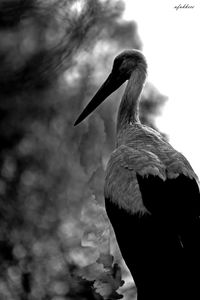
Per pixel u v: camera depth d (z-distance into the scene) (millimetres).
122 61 11086
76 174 16281
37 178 18391
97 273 9352
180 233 8734
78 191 16016
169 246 8734
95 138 12047
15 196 18406
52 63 18234
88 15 17969
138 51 11062
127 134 10172
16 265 16984
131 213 9273
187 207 8891
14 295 16672
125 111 10758
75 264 15109
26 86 18797
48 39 18500
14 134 19047
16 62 18797
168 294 8703
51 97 18297
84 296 11047
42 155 18406
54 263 16234
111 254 9609
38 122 18844
